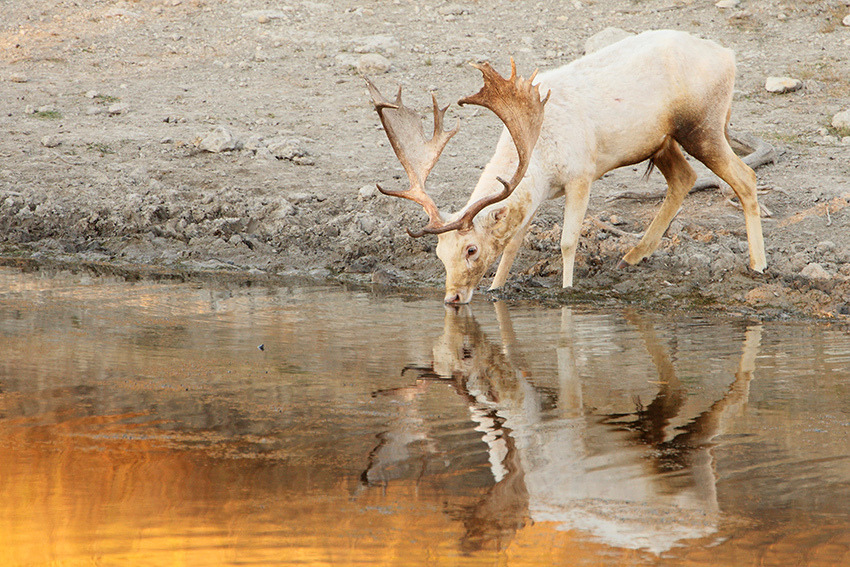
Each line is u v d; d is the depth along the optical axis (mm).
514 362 15547
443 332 17828
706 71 21453
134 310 19422
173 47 44656
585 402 13297
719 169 22297
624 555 8633
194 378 14344
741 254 24297
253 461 10883
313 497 9891
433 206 20094
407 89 39938
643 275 22750
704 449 11359
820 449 11336
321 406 13000
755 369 15156
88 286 22109
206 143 33438
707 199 29125
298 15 48812
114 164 31984
